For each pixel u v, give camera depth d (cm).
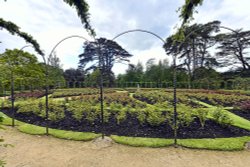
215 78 2738
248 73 2639
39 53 593
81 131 559
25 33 489
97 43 550
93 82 2958
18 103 979
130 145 455
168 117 610
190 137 495
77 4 409
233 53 3027
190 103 1048
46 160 381
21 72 1638
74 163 367
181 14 441
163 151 422
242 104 944
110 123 611
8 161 378
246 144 452
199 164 361
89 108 757
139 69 3941
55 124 636
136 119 640
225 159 382
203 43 3244
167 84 3048
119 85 3400
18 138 521
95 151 425
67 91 1948
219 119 579
